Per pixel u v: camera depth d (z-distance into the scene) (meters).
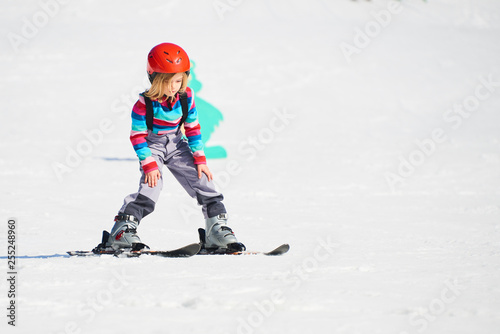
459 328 7.82
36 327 7.63
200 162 13.92
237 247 13.90
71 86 67.81
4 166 34.56
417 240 17.02
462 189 31.00
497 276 11.30
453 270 11.91
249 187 30.03
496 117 64.31
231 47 88.19
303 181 32.34
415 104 69.94
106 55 81.12
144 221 19.95
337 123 58.66
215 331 7.48
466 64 90.06
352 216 22.67
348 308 8.70
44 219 19.86
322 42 94.19
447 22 120.31
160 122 13.47
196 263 12.30
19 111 57.22
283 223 20.50
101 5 106.19
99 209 22.67
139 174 33.53
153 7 107.81
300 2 117.00
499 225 21.14
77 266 11.78
